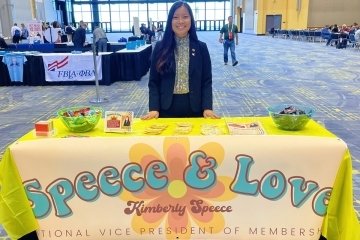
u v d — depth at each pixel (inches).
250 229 68.4
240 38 1049.5
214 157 65.5
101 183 66.9
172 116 89.7
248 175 66.1
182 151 65.5
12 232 68.8
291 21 1147.9
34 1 898.1
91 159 65.7
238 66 424.5
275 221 67.9
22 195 67.7
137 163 65.9
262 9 1186.6
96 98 249.9
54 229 69.1
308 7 1098.7
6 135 169.9
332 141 65.3
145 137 67.1
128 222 68.6
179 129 73.7
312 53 575.8
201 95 89.0
